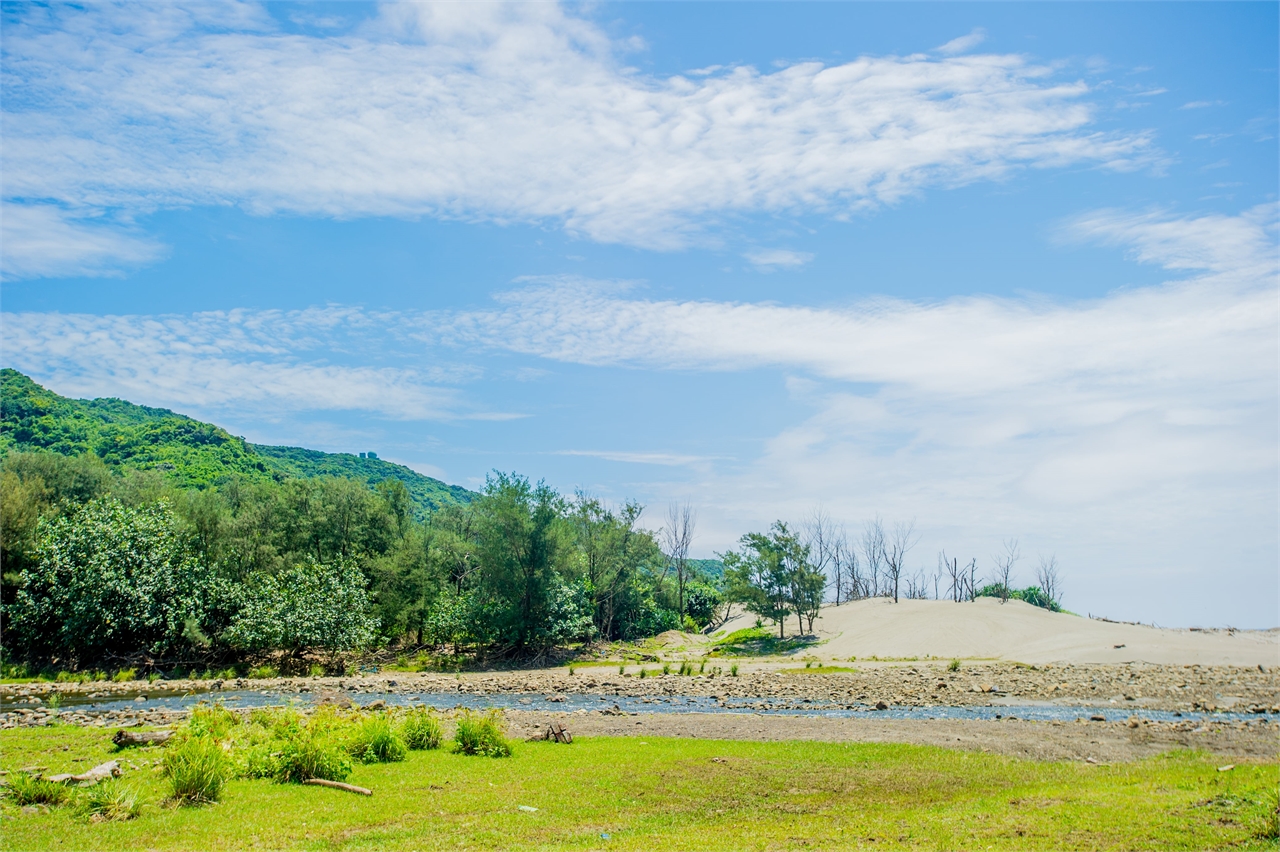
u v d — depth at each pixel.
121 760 18.47
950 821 14.12
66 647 47.59
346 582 53.72
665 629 81.06
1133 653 53.75
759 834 13.38
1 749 20.12
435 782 17.28
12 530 49.12
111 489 59.94
